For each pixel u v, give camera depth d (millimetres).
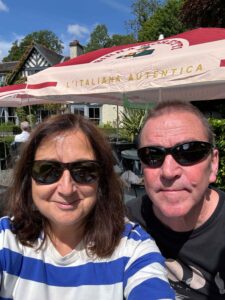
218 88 2090
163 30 9906
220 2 3627
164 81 1037
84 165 442
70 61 1417
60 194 436
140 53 1206
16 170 484
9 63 14516
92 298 422
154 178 500
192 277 527
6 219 485
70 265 433
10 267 435
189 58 989
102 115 8789
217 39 1114
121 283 423
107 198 471
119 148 1939
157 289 380
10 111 10953
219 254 506
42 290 430
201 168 486
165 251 545
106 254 432
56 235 459
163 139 487
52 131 450
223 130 1317
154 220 555
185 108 506
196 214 504
